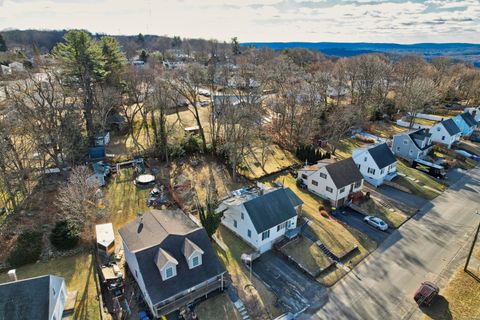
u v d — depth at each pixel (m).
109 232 33.00
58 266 30.06
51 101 43.41
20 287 22.11
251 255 32.59
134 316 25.62
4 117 40.81
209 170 50.31
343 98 86.94
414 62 104.25
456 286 30.34
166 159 51.12
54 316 22.98
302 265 32.16
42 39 173.00
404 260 33.88
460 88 101.88
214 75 69.12
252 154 56.19
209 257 28.16
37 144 41.28
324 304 28.09
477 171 56.22
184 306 26.50
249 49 168.12
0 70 76.88
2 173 36.88
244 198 38.00
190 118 70.69
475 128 75.81
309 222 38.62
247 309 27.00
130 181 45.50
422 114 84.50
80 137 49.34
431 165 54.75
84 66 52.81
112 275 28.78
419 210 43.41
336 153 59.81
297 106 67.00
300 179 48.12
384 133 72.19
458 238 37.78
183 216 32.69
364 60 90.69
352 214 42.09
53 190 41.12
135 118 68.50
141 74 68.31
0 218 35.38
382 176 49.75
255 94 59.03
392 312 27.50
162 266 25.17
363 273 31.91
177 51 178.00
